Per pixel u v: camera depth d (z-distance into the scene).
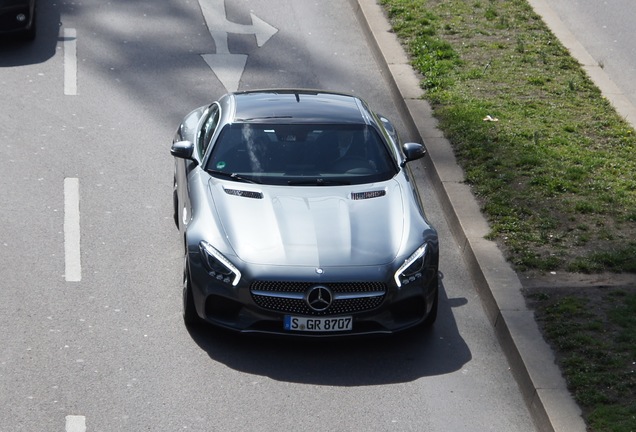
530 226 12.21
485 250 11.64
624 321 9.98
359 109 11.86
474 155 14.25
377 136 11.43
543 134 15.01
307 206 10.31
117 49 18.31
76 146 14.54
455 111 15.74
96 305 10.52
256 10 20.67
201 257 9.80
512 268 11.23
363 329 9.76
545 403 8.72
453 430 8.74
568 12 21.39
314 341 10.07
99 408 8.76
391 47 18.69
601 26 20.67
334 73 18.02
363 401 9.10
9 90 16.30
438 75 17.38
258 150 11.03
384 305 9.66
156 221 12.52
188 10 20.41
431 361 9.84
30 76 16.91
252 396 9.09
